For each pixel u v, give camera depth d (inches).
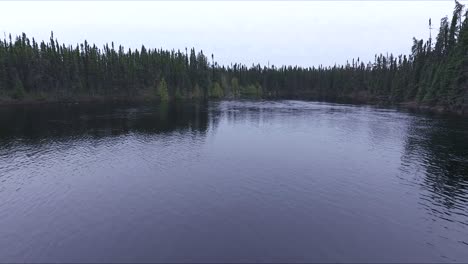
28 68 4761.3
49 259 836.0
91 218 1059.3
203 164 1631.4
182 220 1035.3
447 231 975.0
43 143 2098.9
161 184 1358.3
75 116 3299.7
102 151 1904.5
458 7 4168.3
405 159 1680.6
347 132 2422.5
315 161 1662.2
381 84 5733.3
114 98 5359.3
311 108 4252.0
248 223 1012.5
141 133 2439.7
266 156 1763.0
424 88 4131.4
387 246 891.4
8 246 900.6
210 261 816.9
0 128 2591.0
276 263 808.9
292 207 1128.2
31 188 1327.5
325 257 836.0
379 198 1203.9
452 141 2049.7
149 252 858.8
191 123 2901.1
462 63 3282.5
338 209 1112.2
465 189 1283.2
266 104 4943.4
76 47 5442.9
